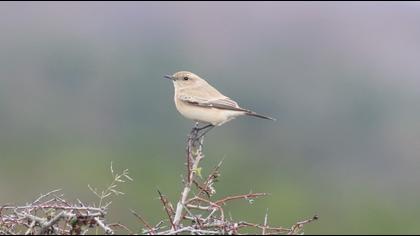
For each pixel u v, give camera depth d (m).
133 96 52.09
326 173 46.22
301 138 49.75
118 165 43.69
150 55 55.41
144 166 43.75
